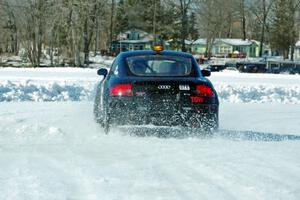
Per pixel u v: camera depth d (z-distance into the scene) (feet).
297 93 95.40
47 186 24.30
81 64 274.57
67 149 34.22
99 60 339.98
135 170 27.91
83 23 277.44
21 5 284.20
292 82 141.18
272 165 29.81
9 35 341.62
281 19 444.14
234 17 543.80
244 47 525.34
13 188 23.82
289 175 27.30
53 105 65.51
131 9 471.62
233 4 508.12
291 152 34.45
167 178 26.13
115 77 40.65
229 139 40.16
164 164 29.55
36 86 85.66
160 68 41.57
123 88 38.81
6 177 25.95
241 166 29.27
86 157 31.50
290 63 250.98
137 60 42.06
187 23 449.89
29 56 269.85
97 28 326.65
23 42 281.33
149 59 42.34
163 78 39.63
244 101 83.41
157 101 38.65
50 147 34.94
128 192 23.41
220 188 24.26
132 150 33.94
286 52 447.83
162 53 43.52
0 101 71.10
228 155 32.68
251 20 537.24
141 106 38.52
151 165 29.27
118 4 479.41
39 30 271.28
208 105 39.34
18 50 343.26
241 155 32.81
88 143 36.58
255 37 550.36
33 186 24.23
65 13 273.33
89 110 59.16
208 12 451.12
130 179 25.86
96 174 26.89
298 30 468.34
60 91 84.12
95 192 23.38
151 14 446.60
